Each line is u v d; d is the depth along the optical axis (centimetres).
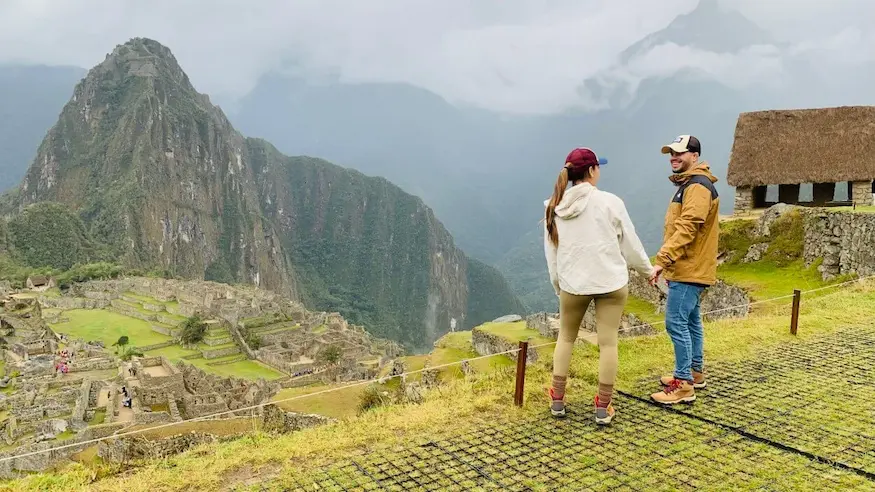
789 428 572
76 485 515
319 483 491
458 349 2798
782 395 663
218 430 1777
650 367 792
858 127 2419
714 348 867
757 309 1518
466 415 634
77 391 3566
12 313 6172
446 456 535
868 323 998
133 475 528
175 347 7319
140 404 3541
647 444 547
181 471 526
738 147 2530
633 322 1927
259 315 8875
